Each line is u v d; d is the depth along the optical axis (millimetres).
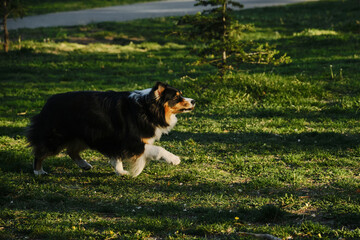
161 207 6523
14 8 24453
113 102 7578
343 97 13320
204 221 5918
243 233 5398
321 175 7633
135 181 7820
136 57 23844
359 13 29078
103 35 28125
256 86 14242
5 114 14289
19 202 6844
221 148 9703
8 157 9062
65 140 7785
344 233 5270
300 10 32500
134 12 36312
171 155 7453
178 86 15242
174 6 38688
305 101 13078
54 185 7625
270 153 9172
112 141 7625
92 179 7965
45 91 17953
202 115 12711
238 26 14836
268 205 6105
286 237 5293
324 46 22578
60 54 24438
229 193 7070
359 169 7938
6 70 21922
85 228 5844
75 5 40906
